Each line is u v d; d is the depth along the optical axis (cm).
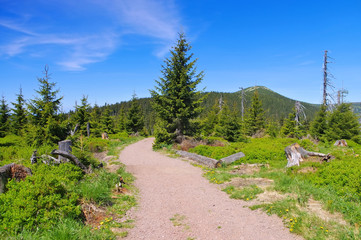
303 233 479
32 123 1656
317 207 604
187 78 2288
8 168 554
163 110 2222
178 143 2230
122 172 1066
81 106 3253
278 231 504
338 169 773
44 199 489
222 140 2583
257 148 1517
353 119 3116
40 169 695
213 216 604
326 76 2944
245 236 488
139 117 4672
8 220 427
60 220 462
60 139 1493
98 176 828
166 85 2306
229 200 732
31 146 1379
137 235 491
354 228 482
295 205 614
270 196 715
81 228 473
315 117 3506
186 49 2359
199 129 2412
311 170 912
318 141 3105
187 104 2277
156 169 1266
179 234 501
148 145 2694
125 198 713
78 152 902
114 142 2739
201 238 483
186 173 1162
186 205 693
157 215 612
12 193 483
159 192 829
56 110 1783
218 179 980
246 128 4078
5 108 3544
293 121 3684
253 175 994
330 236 458
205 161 1391
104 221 534
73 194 545
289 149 1130
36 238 405
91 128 3375
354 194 633
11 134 3166
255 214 604
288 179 827
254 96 4088
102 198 648
